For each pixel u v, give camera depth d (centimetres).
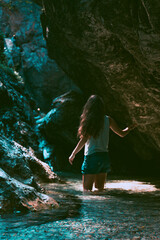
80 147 405
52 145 1017
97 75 743
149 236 156
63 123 952
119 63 586
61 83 2141
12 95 740
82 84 838
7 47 1928
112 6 445
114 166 898
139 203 276
